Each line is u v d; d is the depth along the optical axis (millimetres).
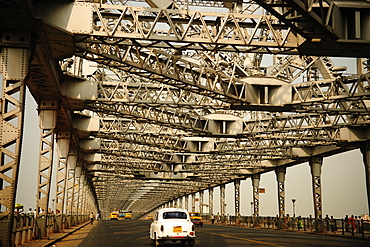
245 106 32281
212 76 30500
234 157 65812
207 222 97438
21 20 18156
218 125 42000
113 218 129250
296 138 43938
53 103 31234
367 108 34969
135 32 20359
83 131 41875
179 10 20578
